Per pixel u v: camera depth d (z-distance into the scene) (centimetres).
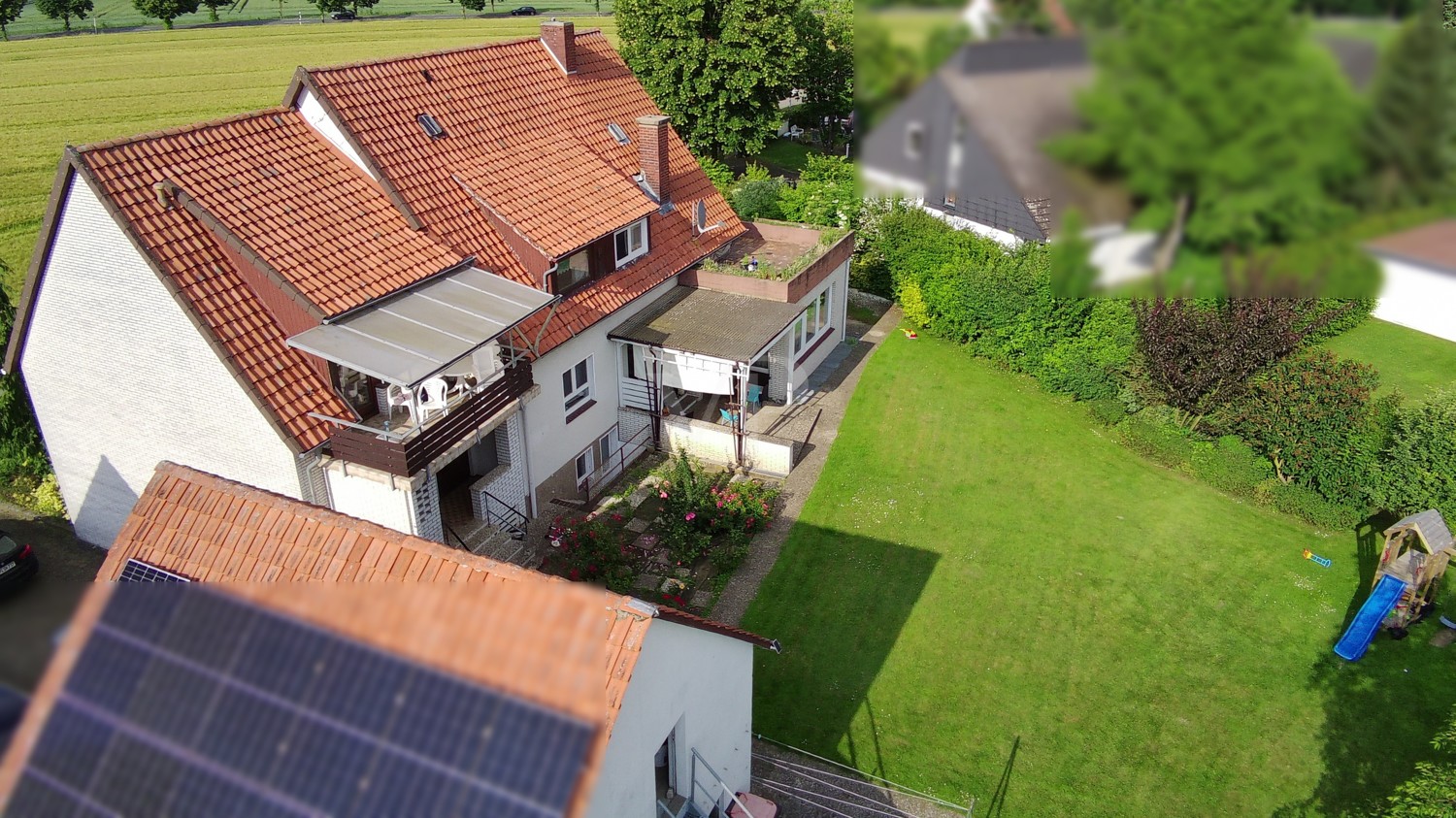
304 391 1627
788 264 2647
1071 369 2608
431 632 690
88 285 1622
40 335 1733
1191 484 2302
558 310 2080
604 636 921
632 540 2038
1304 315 2284
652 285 2369
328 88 1927
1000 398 2673
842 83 4850
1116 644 1791
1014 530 2109
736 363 2169
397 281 1747
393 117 2025
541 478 2089
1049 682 1702
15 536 1977
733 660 1262
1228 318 2244
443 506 1955
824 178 3403
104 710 592
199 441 1695
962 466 2341
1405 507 2073
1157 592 1931
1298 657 1772
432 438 1597
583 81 2592
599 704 721
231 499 1068
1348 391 2128
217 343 1545
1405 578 1786
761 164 5212
